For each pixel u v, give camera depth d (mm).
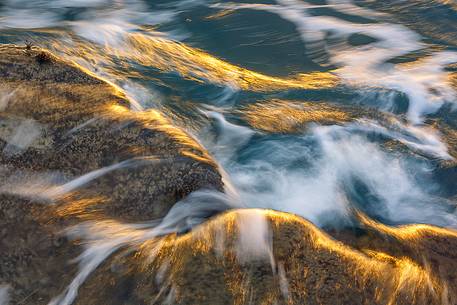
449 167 6691
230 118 7289
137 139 5191
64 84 6004
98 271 3920
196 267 3727
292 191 6070
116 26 10703
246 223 4109
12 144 5141
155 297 3598
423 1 13320
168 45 9477
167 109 7199
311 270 3809
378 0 13719
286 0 13617
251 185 6074
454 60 10070
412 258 4668
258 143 6793
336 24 11992
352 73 9328
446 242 5082
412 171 6605
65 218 4438
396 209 6031
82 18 11172
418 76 9242
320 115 7586
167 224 4461
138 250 4047
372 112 7852
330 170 6480
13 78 5875
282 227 4125
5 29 8656
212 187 4812
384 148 6984
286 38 11023
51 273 3984
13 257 4094
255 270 3719
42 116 5461
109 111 5637
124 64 8070
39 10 11500
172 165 4871
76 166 4992
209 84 8047
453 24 11961
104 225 4387
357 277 3877
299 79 8930
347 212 5754
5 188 4723
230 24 11641
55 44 8016
